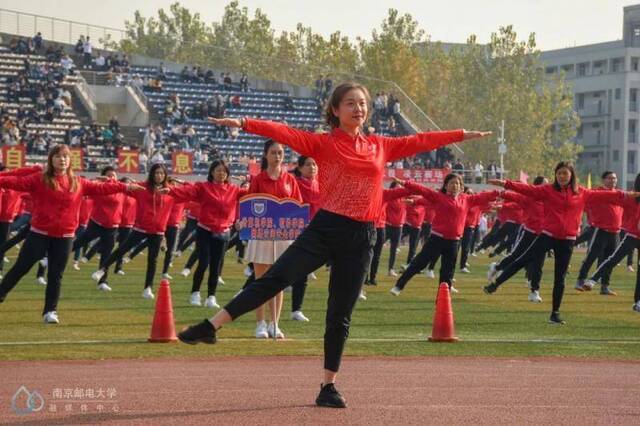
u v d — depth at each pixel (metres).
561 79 101.06
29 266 17.94
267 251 15.96
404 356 14.72
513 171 91.75
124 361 13.78
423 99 94.69
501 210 40.28
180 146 58.78
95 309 21.03
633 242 25.38
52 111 59.09
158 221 23.84
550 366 13.94
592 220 27.75
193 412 10.06
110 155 55.78
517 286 29.36
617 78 130.38
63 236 18.02
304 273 10.13
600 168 131.50
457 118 93.38
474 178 61.34
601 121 132.25
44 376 12.35
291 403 10.63
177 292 25.31
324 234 10.14
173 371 12.90
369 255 10.34
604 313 22.25
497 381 12.45
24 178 17.64
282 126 9.96
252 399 10.86
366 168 10.13
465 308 22.80
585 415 10.28
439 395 11.32
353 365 13.71
